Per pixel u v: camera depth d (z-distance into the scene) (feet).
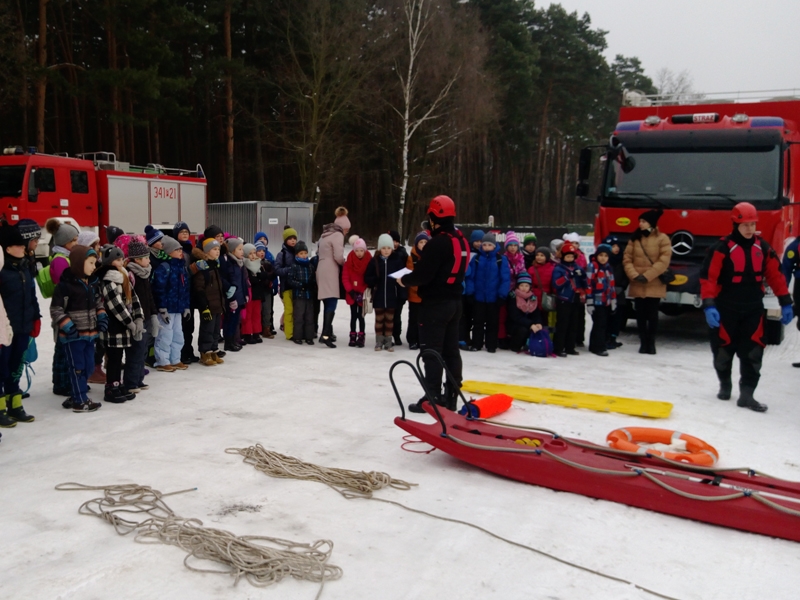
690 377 26.13
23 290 17.81
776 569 11.28
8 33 76.59
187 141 119.44
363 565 10.91
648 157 32.81
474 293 30.55
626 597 10.23
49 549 11.16
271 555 10.82
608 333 32.68
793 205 33.96
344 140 114.73
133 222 63.21
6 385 17.99
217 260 26.37
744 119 32.40
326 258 30.71
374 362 27.63
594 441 17.66
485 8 124.98
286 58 101.65
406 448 17.01
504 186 155.94
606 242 31.89
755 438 18.33
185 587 10.09
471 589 10.28
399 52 102.68
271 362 27.20
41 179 55.72
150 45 82.84
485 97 109.29
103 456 15.74
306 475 14.65
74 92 78.89
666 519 13.17
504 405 20.17
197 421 18.75
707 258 21.67
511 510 13.33
